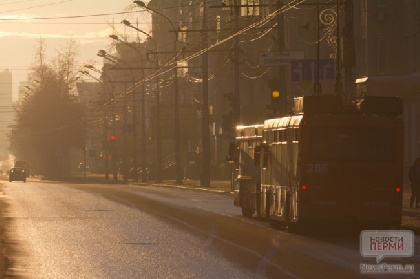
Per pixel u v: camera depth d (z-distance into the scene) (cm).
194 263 4512
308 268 4306
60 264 4481
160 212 8988
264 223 7450
